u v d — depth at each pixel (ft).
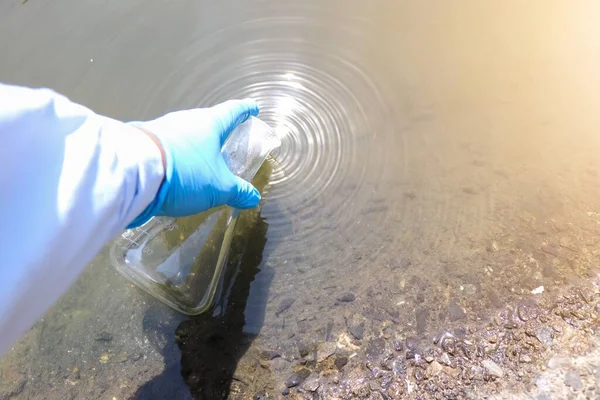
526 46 6.21
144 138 3.57
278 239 5.42
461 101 5.96
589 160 5.41
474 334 4.66
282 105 6.23
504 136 5.69
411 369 4.59
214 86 6.39
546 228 5.10
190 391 4.78
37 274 2.40
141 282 4.99
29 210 2.35
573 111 5.73
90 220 2.68
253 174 5.22
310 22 6.62
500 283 4.89
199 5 6.78
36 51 6.60
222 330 5.02
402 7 6.63
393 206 5.46
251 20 6.65
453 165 5.60
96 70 6.44
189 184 3.98
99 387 4.87
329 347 4.80
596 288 4.73
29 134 2.36
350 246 5.30
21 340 5.11
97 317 5.18
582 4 6.40
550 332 4.57
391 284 5.03
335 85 6.25
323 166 5.80
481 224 5.22
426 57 6.28
